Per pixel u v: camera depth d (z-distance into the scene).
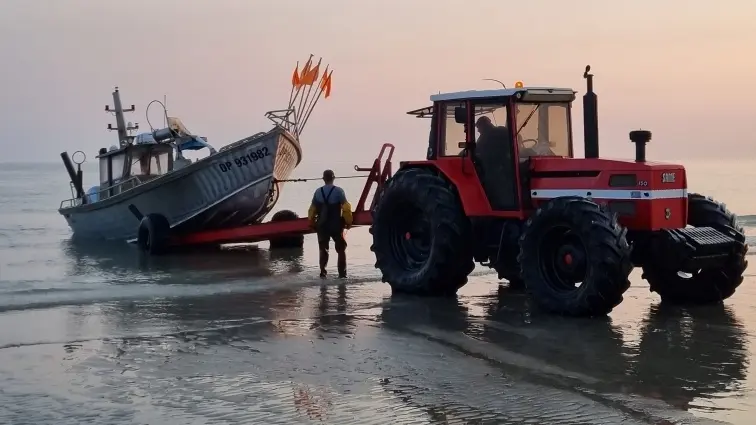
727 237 8.70
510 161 9.34
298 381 6.14
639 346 7.10
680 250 8.30
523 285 10.27
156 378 6.25
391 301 9.52
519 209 9.23
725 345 7.12
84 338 7.63
